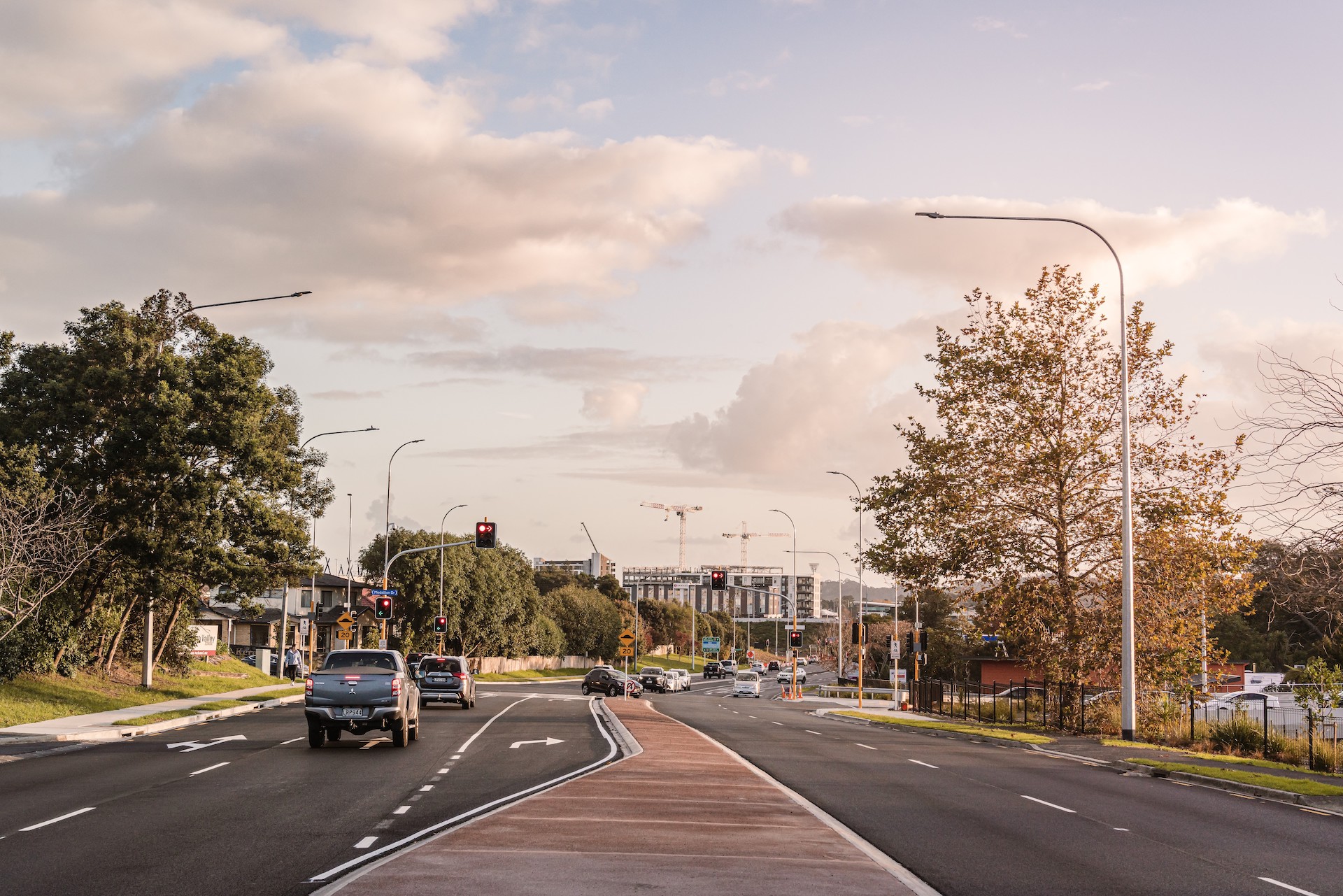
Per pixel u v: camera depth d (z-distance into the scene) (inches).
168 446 1457.9
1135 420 1507.1
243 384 1530.5
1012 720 1790.1
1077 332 1528.1
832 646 5477.4
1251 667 2714.1
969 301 1558.8
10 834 494.3
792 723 1608.0
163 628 1798.7
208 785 687.7
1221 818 645.3
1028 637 1555.1
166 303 1604.3
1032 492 1525.6
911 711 2161.7
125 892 371.2
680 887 376.2
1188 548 1453.0
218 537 1547.7
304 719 1339.8
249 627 3535.9
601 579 6702.8
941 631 3730.3
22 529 1229.7
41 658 1424.7
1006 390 1514.5
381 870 395.5
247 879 393.1
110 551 1478.8
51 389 1482.5
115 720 1176.8
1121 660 1467.8
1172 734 1384.1
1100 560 1499.8
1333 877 459.2
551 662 4552.2
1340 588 808.3
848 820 576.7
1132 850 511.2
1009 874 436.5
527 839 466.0
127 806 587.8
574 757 879.1
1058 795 737.6
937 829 557.3
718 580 2413.9
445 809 578.9
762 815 561.9
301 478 1791.3
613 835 481.4
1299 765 1069.1
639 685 2721.5
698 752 925.2
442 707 1630.2
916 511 1584.6
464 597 3501.5
